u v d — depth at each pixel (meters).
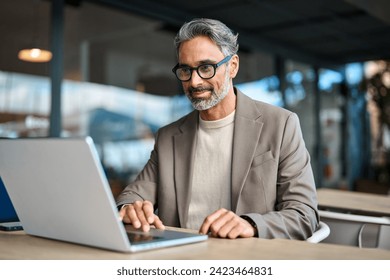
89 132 4.87
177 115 5.78
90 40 4.85
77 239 1.22
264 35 6.57
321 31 6.38
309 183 1.79
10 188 1.32
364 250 1.18
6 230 1.47
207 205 1.96
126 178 5.25
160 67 5.63
